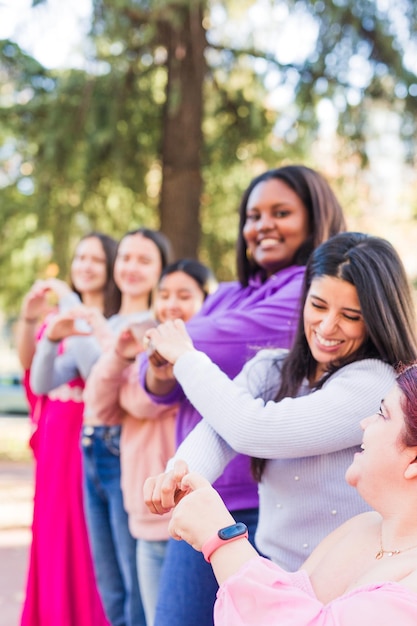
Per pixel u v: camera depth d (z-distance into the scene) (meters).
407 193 9.23
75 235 8.77
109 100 8.38
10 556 5.43
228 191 9.40
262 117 8.93
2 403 15.45
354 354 1.85
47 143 8.23
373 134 8.39
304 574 1.51
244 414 1.80
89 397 3.07
